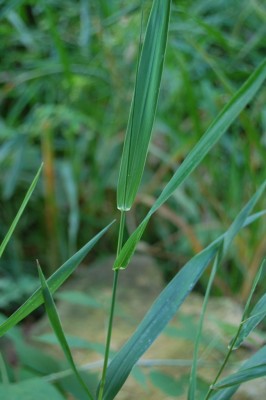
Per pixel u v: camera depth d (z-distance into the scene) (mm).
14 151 1433
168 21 437
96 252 1462
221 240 504
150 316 487
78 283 1182
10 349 873
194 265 498
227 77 1409
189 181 1370
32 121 1359
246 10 1547
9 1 1228
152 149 1368
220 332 776
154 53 439
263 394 713
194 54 1436
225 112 462
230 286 1270
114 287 456
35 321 1195
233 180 1276
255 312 476
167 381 635
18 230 1419
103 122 1439
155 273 1198
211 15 1656
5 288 1110
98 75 1455
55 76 1497
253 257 1163
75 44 1550
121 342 936
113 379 472
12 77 1529
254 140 1097
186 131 1479
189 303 1021
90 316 1009
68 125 1533
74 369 463
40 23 1515
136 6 1289
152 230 1456
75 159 1419
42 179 1462
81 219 1451
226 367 750
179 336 681
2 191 1423
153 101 440
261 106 1319
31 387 542
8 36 1519
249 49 1416
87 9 1444
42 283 439
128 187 444
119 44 1405
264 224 1180
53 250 1363
